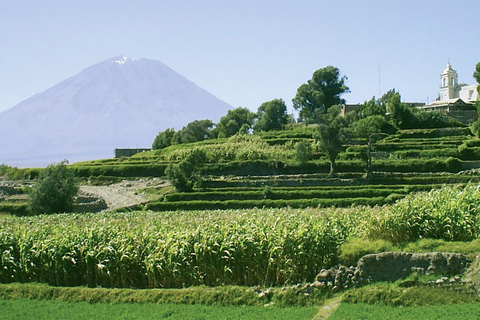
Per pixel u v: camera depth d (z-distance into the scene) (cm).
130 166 12700
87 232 3275
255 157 12488
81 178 12688
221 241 2978
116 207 9288
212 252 2931
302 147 11656
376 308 2378
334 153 10969
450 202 3266
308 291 2634
